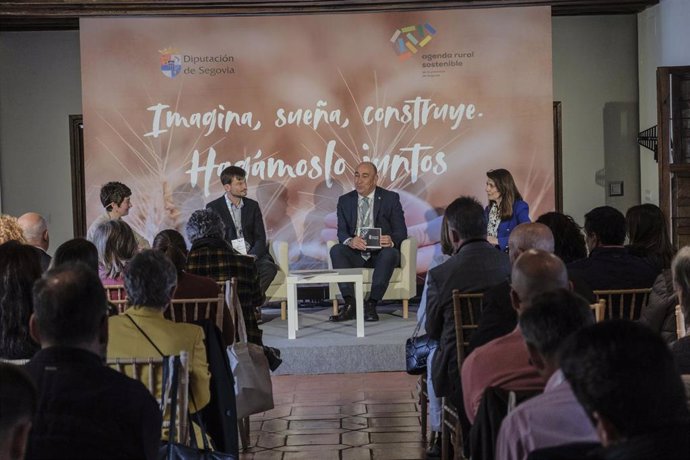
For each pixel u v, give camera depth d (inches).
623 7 378.9
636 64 399.5
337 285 335.0
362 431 216.2
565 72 401.4
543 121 368.8
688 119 336.8
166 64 366.0
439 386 162.2
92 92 364.5
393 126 370.9
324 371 280.7
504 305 136.3
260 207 371.6
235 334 193.3
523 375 111.0
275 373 280.7
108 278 192.1
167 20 365.7
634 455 59.3
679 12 345.7
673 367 61.7
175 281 135.0
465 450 141.3
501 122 369.7
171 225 368.8
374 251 334.3
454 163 371.2
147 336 131.5
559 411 85.4
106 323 98.2
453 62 369.1
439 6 366.9
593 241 180.5
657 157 354.9
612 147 401.4
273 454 199.9
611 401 60.7
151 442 95.3
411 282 330.3
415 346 190.5
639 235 191.6
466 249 164.9
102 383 93.3
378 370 281.1
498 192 302.8
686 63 341.4
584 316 90.5
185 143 368.2
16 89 395.5
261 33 368.2
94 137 365.1
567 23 399.9
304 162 372.2
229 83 368.5
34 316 96.1
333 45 369.7
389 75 370.0
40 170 397.1
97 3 361.4
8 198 397.1
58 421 91.1
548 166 369.4
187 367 122.3
